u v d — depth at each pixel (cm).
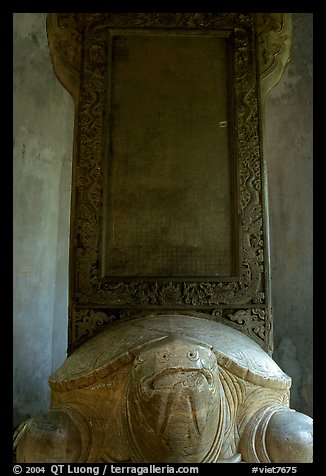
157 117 340
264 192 331
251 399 234
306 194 435
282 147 451
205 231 327
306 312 425
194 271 322
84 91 342
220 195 331
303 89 443
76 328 311
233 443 223
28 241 415
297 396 422
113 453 219
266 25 354
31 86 428
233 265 324
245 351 253
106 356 237
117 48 350
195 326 265
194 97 343
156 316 290
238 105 341
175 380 193
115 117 340
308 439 210
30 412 408
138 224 327
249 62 348
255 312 316
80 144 334
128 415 215
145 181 332
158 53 349
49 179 443
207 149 337
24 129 418
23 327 406
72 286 315
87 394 232
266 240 325
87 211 326
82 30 351
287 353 432
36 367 419
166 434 196
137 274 320
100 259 319
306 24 442
